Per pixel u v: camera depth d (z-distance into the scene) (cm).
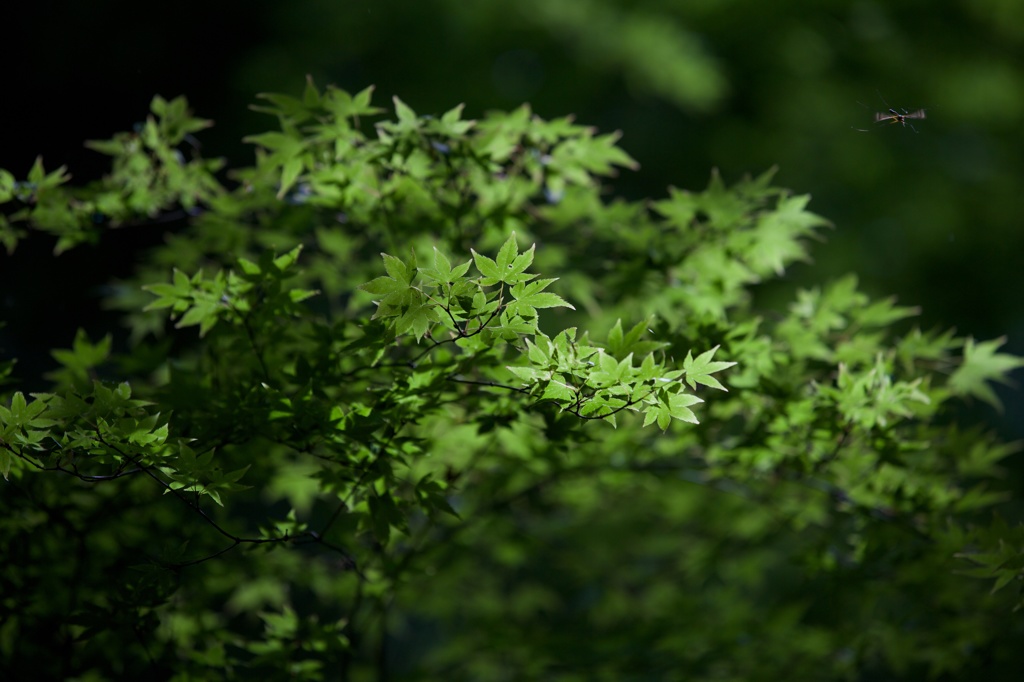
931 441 261
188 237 275
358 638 281
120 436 179
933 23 818
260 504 468
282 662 254
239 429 215
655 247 256
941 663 291
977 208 816
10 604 234
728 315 273
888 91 803
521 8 745
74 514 236
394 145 228
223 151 734
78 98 705
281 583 309
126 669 277
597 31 771
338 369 219
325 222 279
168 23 735
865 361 250
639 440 272
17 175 663
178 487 186
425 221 248
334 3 730
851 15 805
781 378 237
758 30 797
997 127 835
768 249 252
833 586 284
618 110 838
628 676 319
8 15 678
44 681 253
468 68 766
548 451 268
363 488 211
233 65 755
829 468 257
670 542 396
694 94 781
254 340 220
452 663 348
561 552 381
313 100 224
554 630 351
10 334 596
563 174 255
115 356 267
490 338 176
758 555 381
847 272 773
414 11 735
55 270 602
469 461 272
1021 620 289
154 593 212
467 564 349
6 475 186
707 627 330
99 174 306
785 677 307
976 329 800
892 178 811
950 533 241
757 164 807
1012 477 623
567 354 171
